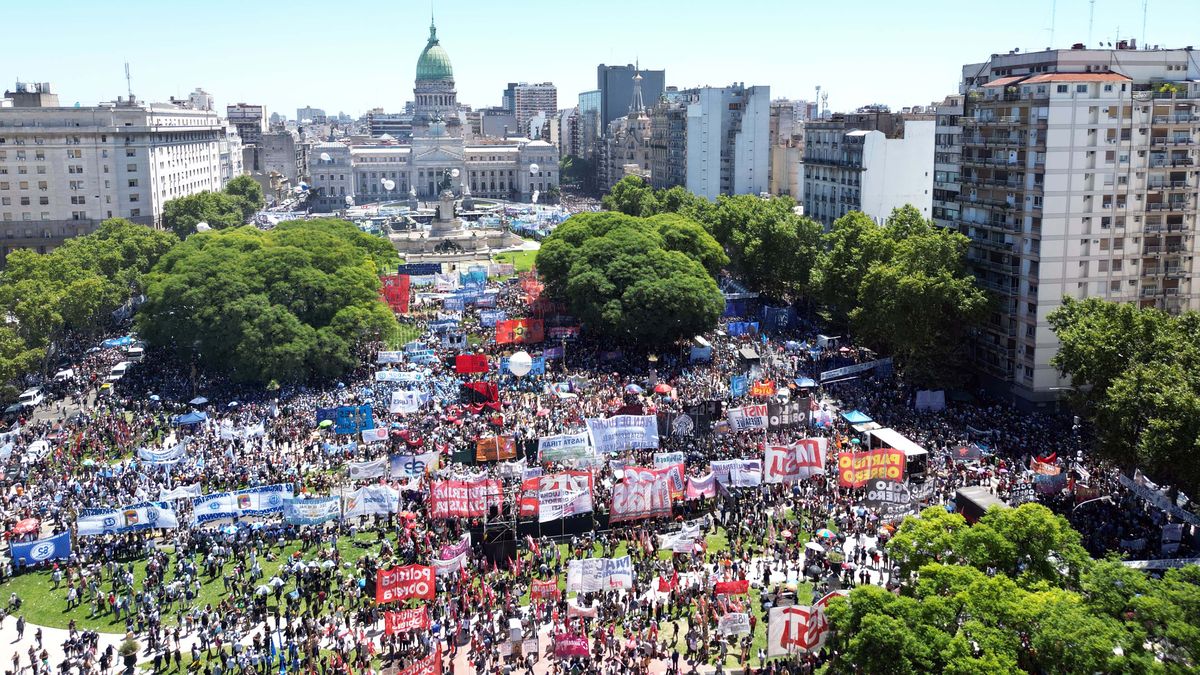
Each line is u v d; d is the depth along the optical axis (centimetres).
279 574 10725
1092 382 12850
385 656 9131
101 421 15550
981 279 17138
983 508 10825
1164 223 15875
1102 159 15425
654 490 10962
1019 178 15975
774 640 8400
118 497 12356
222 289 18262
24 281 19325
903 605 7812
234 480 12900
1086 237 15600
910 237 17700
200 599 10281
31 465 13688
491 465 13150
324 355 17562
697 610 9731
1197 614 7444
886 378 17125
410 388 16912
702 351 18475
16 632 9812
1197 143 15725
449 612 9831
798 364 18200
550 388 16650
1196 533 10994
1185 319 12619
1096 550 10681
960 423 14725
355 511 11131
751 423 13488
